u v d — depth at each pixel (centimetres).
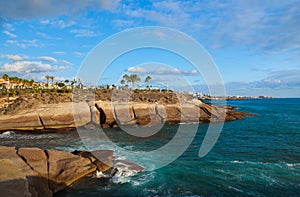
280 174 1236
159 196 1005
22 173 866
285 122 3741
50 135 2595
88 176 1169
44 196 920
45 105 3347
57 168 1080
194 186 1101
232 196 1001
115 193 1028
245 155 1647
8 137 2511
